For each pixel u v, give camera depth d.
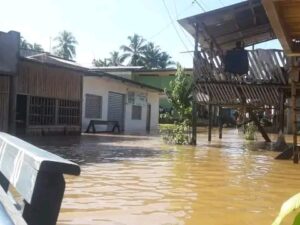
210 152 15.15
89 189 7.12
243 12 17.95
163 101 48.50
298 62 12.20
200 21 18.05
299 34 8.41
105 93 29.61
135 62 70.31
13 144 3.04
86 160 11.42
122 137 22.94
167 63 71.62
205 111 40.09
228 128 39.47
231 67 18.16
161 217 5.46
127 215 5.49
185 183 8.12
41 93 21.41
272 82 17.91
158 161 11.66
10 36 16.86
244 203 6.49
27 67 20.41
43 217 2.22
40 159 2.19
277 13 6.66
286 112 30.28
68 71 23.39
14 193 3.44
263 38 22.59
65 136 21.98
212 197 6.86
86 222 5.08
